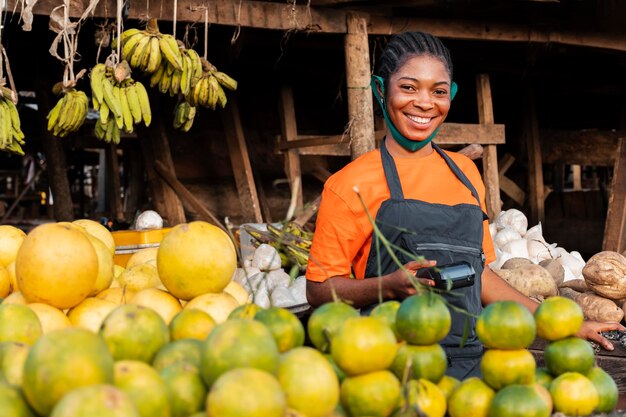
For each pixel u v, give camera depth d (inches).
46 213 557.0
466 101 323.6
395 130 90.4
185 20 161.6
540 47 249.4
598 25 229.0
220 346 48.9
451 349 84.4
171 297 70.9
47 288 66.0
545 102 343.6
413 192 89.1
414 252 85.7
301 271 186.5
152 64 140.3
